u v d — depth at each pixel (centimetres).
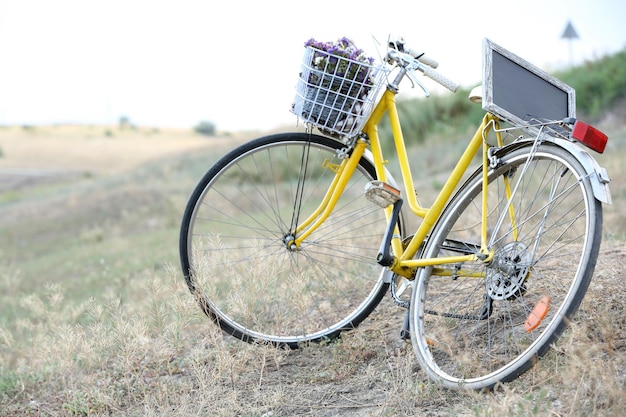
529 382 271
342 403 296
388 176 329
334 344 347
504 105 278
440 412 268
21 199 2909
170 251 985
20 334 491
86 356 345
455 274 300
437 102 1848
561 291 317
